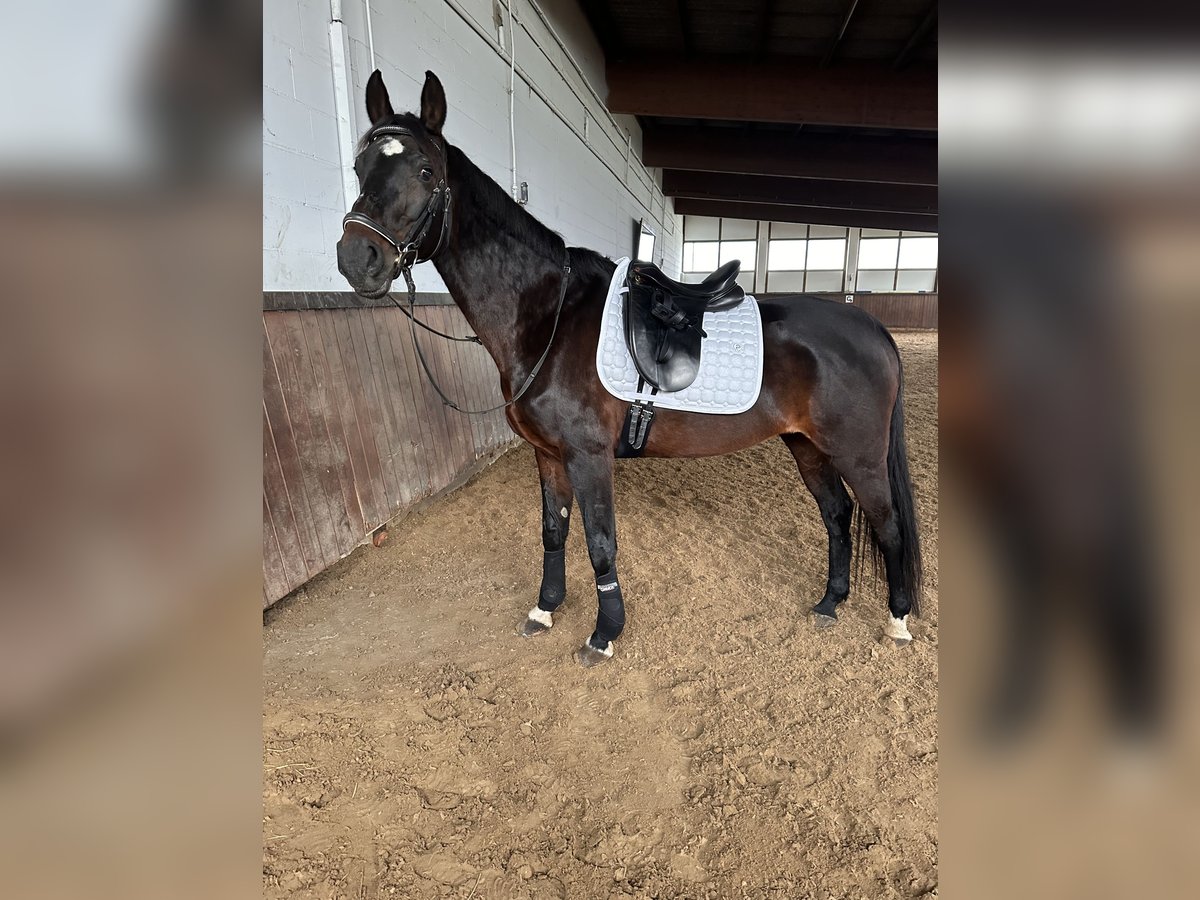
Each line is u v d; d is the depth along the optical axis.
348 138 2.53
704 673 1.80
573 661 1.88
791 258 17.88
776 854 1.21
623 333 1.74
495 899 1.13
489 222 1.72
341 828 1.28
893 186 12.66
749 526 2.92
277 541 2.15
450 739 1.54
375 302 2.86
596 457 1.79
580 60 5.80
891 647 1.90
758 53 6.62
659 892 1.14
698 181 12.81
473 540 2.78
